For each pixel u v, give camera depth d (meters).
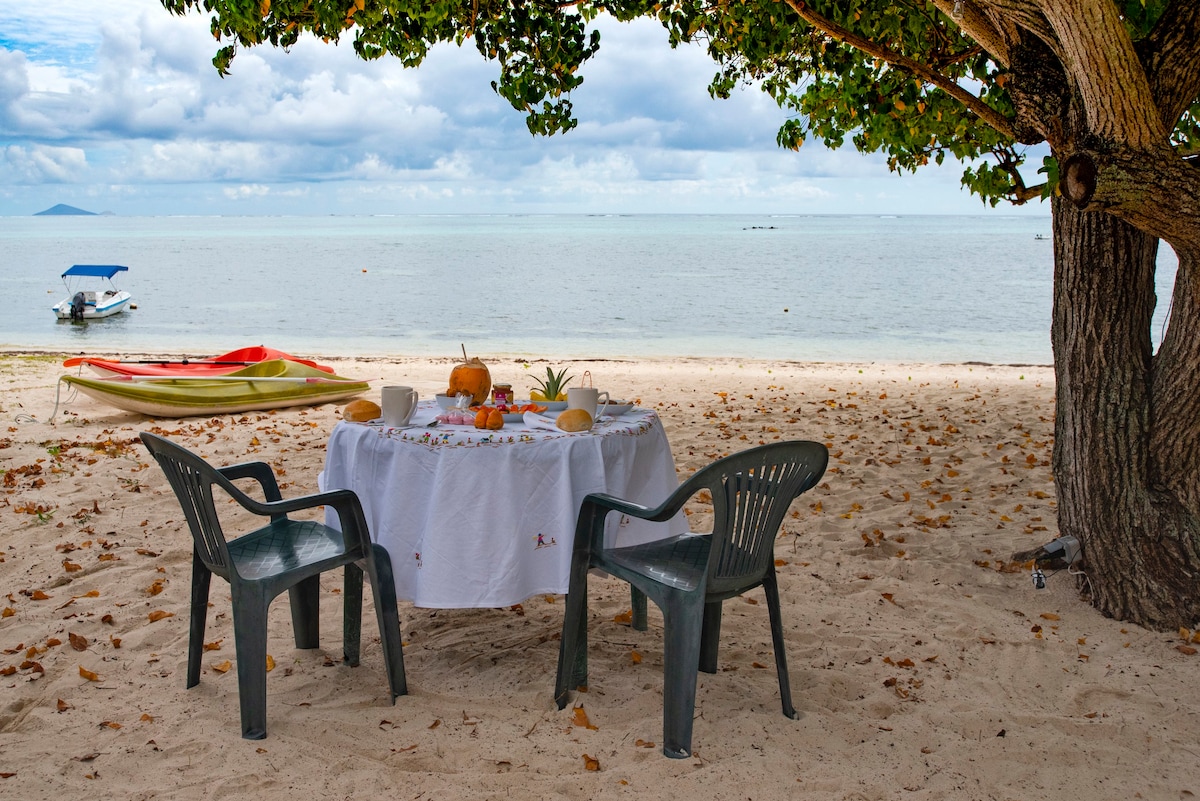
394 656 3.37
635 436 3.63
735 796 2.75
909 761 2.98
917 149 8.12
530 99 7.78
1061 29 3.20
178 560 4.95
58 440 8.17
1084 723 3.22
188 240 113.81
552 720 3.23
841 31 5.43
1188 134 6.50
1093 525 4.29
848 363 17.69
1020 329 24.94
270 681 3.57
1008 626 4.14
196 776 2.83
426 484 3.37
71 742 3.05
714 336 23.61
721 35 8.43
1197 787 2.83
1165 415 4.16
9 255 70.62
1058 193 3.98
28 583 4.59
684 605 2.94
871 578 4.80
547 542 3.37
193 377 10.01
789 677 3.60
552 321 26.89
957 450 7.85
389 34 7.99
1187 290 4.03
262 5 6.04
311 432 8.73
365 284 41.19
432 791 2.75
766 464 2.96
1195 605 3.99
